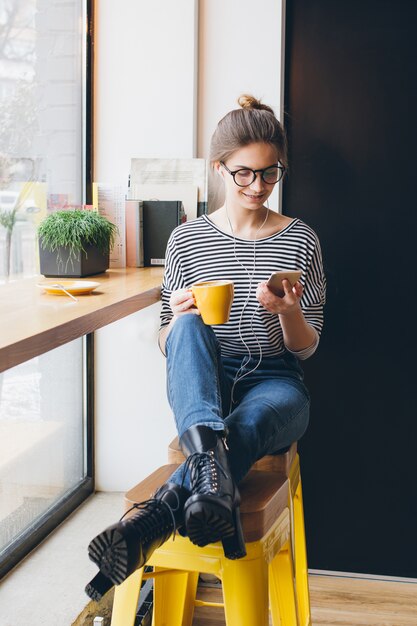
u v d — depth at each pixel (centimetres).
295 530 219
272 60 273
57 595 220
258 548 151
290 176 278
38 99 246
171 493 147
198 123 282
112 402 294
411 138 270
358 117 272
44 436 259
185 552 154
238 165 202
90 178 284
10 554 233
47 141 254
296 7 272
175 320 180
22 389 240
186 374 165
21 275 238
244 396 195
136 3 274
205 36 277
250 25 274
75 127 278
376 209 275
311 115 275
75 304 175
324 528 291
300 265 213
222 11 275
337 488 289
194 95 275
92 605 220
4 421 228
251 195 205
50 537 258
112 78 279
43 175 252
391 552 288
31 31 239
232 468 158
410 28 266
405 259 276
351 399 284
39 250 229
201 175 267
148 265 265
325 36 271
